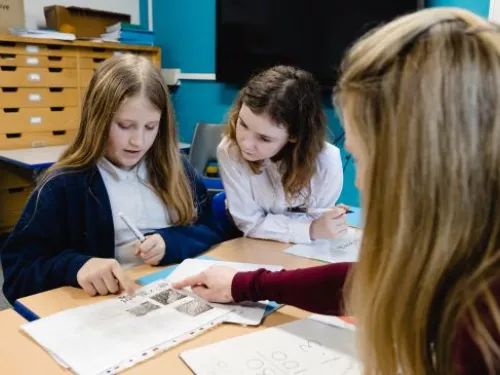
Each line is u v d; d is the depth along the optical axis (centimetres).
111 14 302
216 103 321
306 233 124
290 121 124
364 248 45
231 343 70
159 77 116
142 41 308
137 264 111
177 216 129
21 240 106
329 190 145
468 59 39
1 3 254
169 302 83
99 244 113
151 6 351
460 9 43
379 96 41
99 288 88
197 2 319
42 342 69
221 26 295
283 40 271
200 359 65
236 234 140
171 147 125
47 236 107
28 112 266
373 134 42
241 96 130
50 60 269
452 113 38
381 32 44
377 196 42
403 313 42
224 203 150
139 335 71
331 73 254
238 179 136
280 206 142
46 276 97
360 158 45
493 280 37
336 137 260
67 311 79
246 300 83
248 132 123
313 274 79
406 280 41
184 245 111
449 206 39
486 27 41
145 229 122
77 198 111
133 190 122
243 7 283
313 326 76
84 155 114
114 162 119
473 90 38
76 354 66
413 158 39
